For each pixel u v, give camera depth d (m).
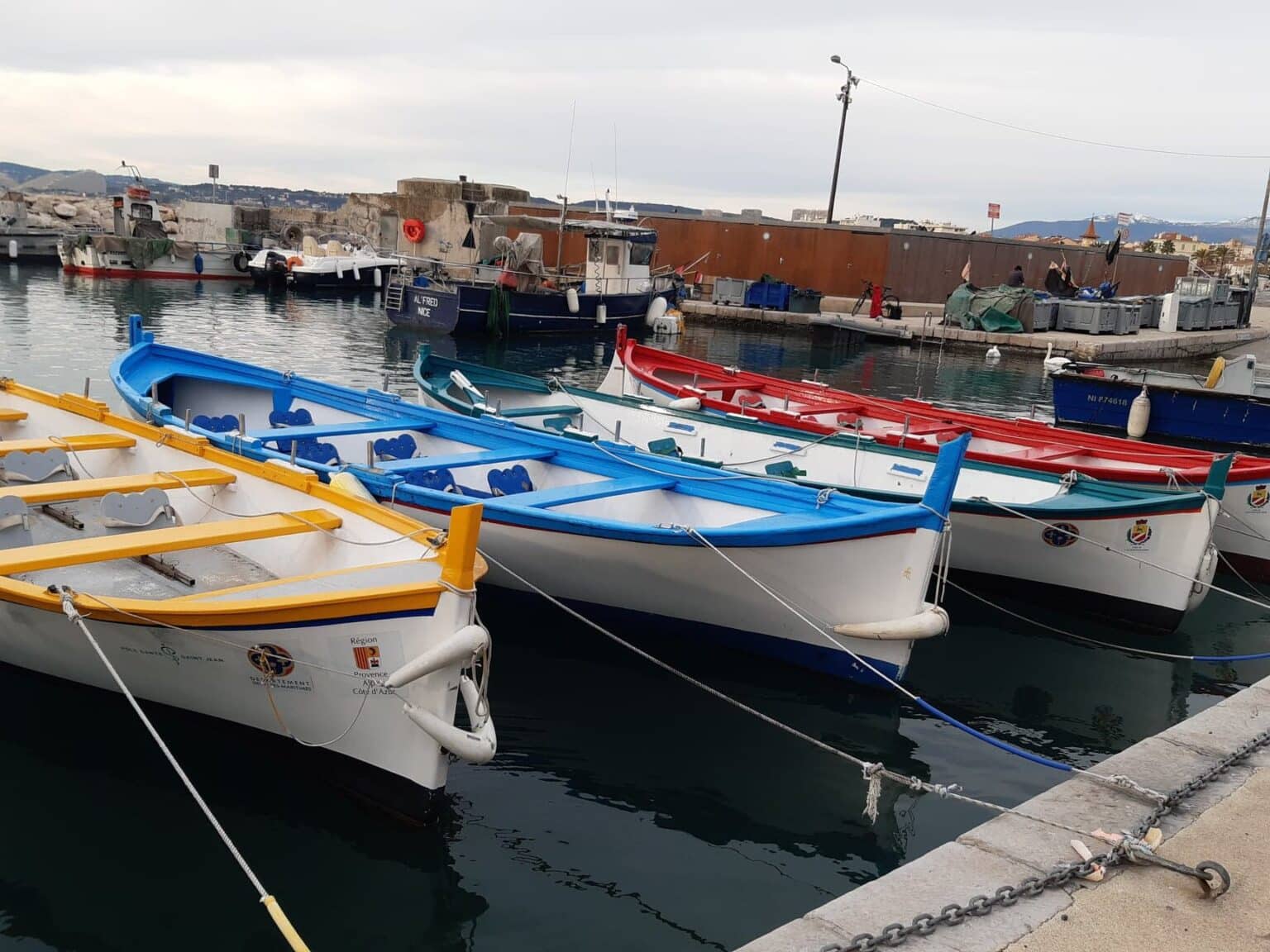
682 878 5.90
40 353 22.95
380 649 5.59
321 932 5.25
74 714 7.04
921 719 8.13
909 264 44.06
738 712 7.98
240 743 6.51
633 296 35.22
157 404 10.45
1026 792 7.08
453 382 14.37
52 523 7.98
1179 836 5.31
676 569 8.16
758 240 45.38
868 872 6.07
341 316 35.31
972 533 10.43
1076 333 37.72
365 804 6.16
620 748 7.37
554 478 10.35
